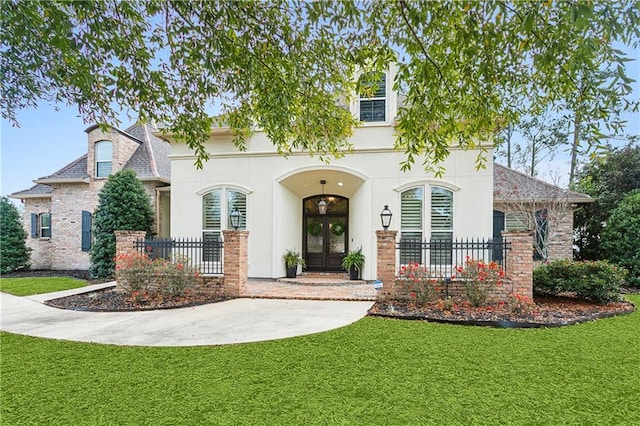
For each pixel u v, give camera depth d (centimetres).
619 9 288
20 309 876
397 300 911
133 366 487
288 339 603
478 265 866
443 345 571
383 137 1234
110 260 1468
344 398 390
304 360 505
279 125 626
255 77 532
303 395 398
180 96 580
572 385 423
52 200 1773
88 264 1723
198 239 1334
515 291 862
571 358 513
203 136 629
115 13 442
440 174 606
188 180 1353
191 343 586
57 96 588
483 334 634
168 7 445
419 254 1188
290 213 1394
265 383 430
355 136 1247
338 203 1495
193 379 443
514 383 429
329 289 1105
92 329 679
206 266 1302
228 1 427
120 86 514
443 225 1185
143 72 518
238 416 354
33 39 469
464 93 434
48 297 1032
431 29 378
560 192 1438
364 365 486
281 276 1316
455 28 373
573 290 912
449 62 411
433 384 425
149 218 1562
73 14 421
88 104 565
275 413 359
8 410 368
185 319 749
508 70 418
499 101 456
